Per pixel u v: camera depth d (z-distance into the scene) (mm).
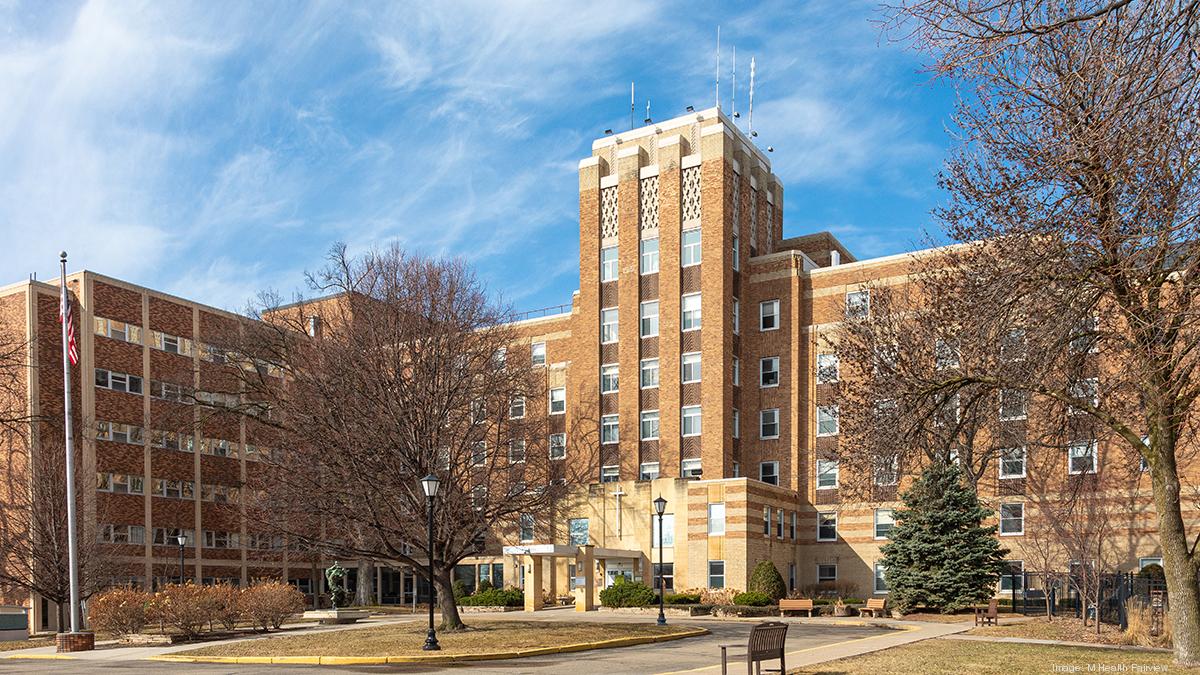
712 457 56125
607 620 39312
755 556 51844
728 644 28703
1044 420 25219
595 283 61938
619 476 59062
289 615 38719
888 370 24312
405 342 33375
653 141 62406
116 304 56906
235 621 36906
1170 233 14406
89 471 51844
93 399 54594
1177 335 16906
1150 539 45812
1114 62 12148
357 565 66875
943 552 41969
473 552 35594
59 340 53656
